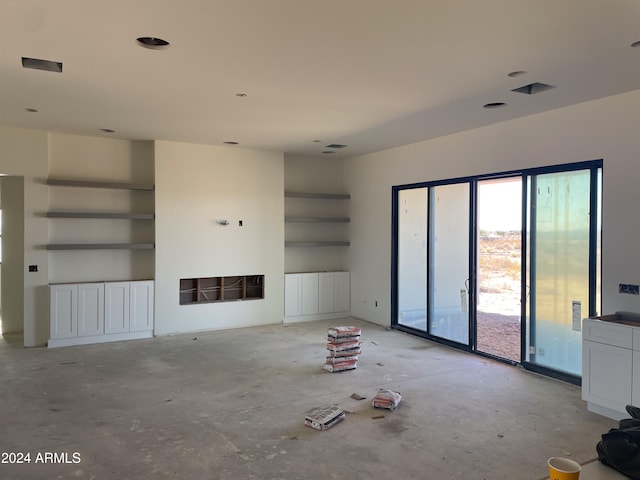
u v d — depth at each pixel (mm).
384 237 7566
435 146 6551
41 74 3943
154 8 2754
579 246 4816
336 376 5066
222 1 2662
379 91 4359
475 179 5934
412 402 4316
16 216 7043
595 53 3408
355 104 4801
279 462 3186
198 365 5430
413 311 7074
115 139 6859
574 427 3787
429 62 3625
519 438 3584
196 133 6336
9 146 6090
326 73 3893
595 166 4598
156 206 6855
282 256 7836
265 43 3268
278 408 4152
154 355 5840
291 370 5266
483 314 8664
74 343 6324
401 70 3803
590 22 2896
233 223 7422
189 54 3482
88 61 3629
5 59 3596
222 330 7301
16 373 5098
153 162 6926
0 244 7137
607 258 4473
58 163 6527
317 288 8164
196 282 7289
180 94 4512
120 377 4980
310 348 6219
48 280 6371
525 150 5285
